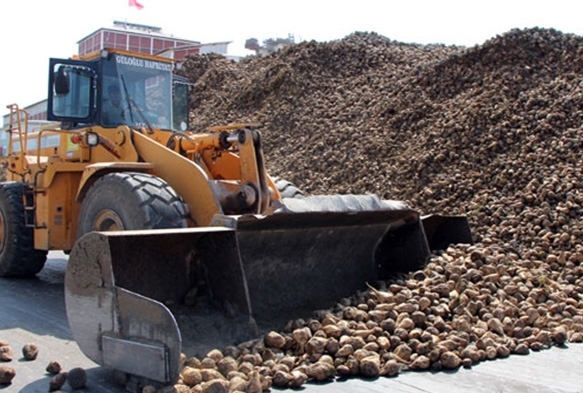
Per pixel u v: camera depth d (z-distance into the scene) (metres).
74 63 6.91
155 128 7.11
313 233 5.30
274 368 4.16
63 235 6.96
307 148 12.94
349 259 5.80
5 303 6.49
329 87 15.12
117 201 5.64
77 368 4.13
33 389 4.12
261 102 16.17
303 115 14.41
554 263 7.16
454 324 4.95
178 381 3.82
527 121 10.02
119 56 7.03
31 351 4.73
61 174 6.93
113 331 3.99
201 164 6.57
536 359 4.80
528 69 11.20
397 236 6.14
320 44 16.59
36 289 7.22
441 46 16.27
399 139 11.56
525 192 8.68
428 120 11.55
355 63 15.56
